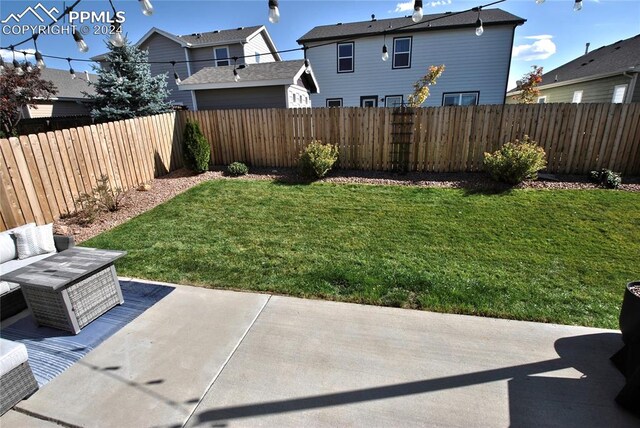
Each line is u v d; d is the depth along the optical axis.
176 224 5.41
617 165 7.09
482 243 4.48
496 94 14.52
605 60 14.91
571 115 7.00
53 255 3.46
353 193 6.86
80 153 6.07
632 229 4.77
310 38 15.59
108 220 5.68
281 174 8.53
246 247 4.51
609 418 1.99
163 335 2.84
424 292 3.36
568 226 4.94
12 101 13.34
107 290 3.20
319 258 4.14
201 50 17.00
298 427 1.97
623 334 2.32
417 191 6.84
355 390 2.23
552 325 2.84
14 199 4.92
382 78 15.52
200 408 2.12
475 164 7.77
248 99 12.48
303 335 2.79
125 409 2.12
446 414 2.04
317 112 8.42
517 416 2.01
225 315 3.09
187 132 8.43
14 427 2.03
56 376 2.42
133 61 12.10
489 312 3.02
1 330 3.01
